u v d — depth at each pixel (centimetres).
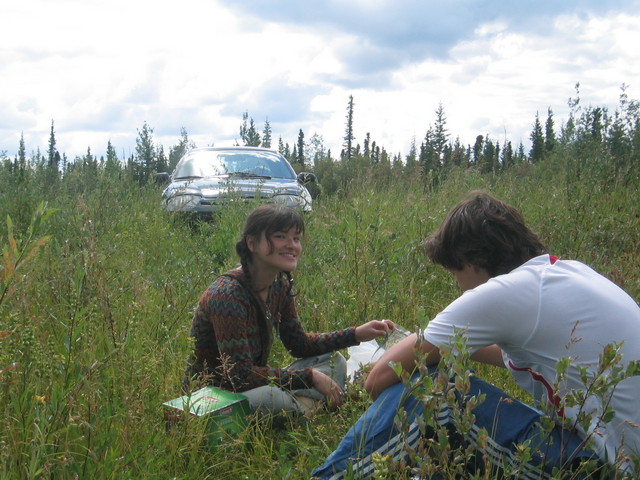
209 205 865
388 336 350
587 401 217
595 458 216
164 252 670
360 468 235
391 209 750
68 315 326
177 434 265
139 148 1336
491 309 226
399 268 499
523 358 236
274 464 260
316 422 308
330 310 432
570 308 222
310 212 696
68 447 226
